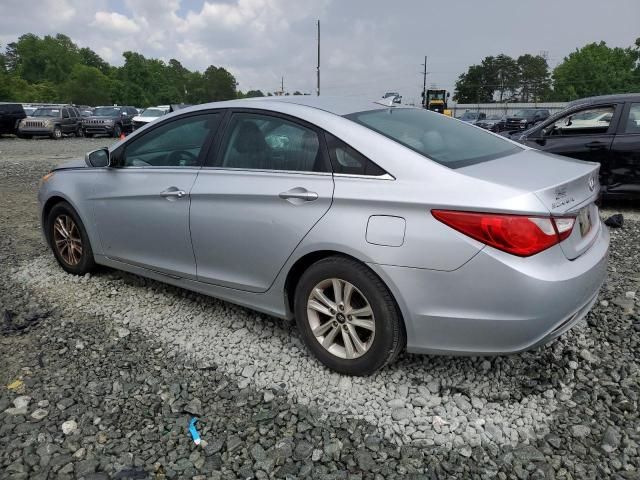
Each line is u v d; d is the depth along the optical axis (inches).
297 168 124.4
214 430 106.0
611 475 93.0
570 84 3718.0
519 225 99.1
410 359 129.0
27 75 4800.7
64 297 169.8
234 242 133.4
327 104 134.6
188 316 155.1
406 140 120.1
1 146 838.5
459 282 103.2
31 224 269.1
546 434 103.7
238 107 140.9
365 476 93.9
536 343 104.7
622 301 160.1
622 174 279.6
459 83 4785.9
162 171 151.4
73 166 181.9
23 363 129.9
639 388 116.8
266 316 154.0
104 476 93.6
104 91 4207.7
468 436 103.4
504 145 139.9
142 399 115.6
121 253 166.4
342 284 117.4
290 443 102.0
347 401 114.3
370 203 110.7
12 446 100.6
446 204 103.2
